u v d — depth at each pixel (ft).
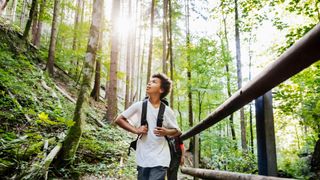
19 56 31.91
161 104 7.62
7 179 12.25
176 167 8.56
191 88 41.19
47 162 13.84
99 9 18.58
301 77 22.50
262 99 3.95
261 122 3.98
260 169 4.01
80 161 17.16
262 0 28.07
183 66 43.86
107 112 33.58
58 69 47.03
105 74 52.06
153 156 7.22
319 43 2.25
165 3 50.60
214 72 40.65
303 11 24.12
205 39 41.22
